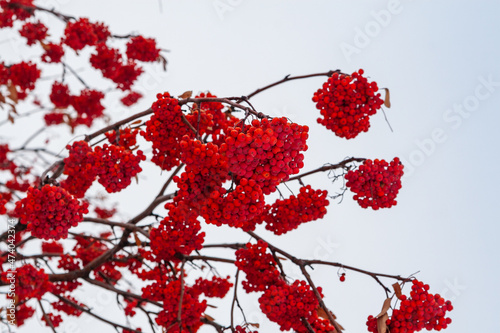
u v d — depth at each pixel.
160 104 2.40
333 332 2.83
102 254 3.49
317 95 2.72
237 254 3.03
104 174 2.39
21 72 3.90
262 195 2.07
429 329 2.66
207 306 3.04
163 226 2.60
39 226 2.17
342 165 2.87
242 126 1.95
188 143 2.09
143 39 3.97
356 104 2.67
